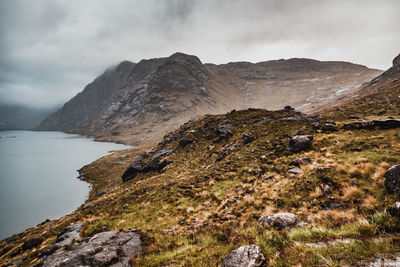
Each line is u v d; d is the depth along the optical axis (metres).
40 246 22.80
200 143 56.88
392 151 14.47
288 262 4.46
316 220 9.07
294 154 23.89
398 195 8.13
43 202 62.78
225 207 16.84
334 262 3.89
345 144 20.75
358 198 10.18
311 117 42.12
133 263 7.51
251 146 33.97
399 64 150.88
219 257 6.00
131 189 38.12
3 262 21.95
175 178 36.03
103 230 14.95
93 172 97.62
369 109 51.53
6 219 51.12
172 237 10.27
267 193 16.33
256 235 6.79
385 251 3.75
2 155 166.25
